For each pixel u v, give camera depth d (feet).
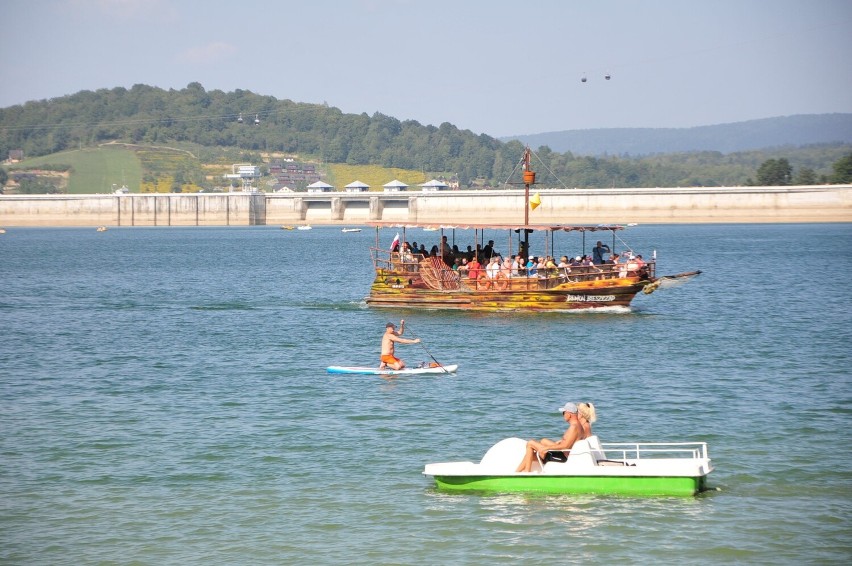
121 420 328.90
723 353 461.78
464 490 247.09
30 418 332.80
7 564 208.74
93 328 598.34
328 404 350.84
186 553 213.87
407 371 412.77
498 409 338.75
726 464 267.18
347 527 226.17
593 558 207.51
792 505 235.40
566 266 604.08
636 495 240.12
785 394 360.28
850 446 285.02
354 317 627.46
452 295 623.36
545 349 475.72
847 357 447.83
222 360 460.96
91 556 212.84
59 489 254.88
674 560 206.18
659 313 631.56
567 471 241.35
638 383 385.09
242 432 310.04
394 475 262.67
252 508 239.30
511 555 209.36
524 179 623.36
